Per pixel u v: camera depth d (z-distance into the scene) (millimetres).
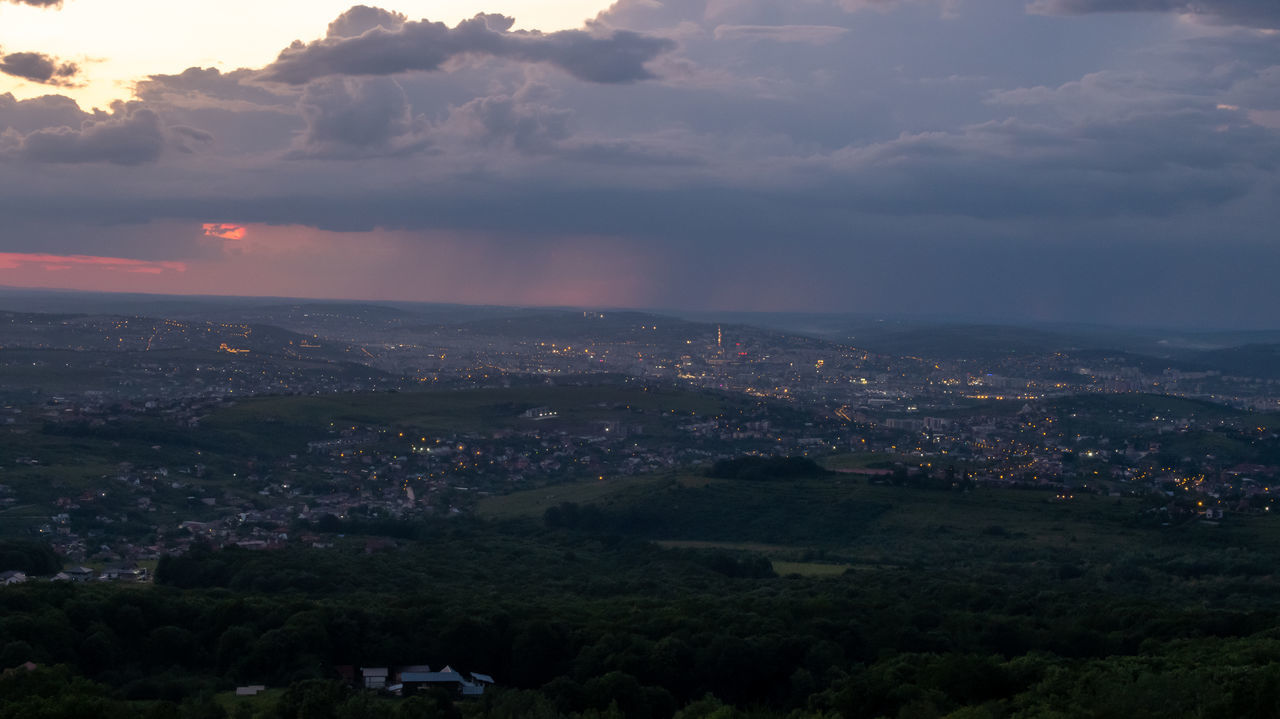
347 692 116000
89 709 100125
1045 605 168750
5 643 120438
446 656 132500
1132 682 110062
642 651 129875
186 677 124938
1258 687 101125
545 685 123125
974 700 117625
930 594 181250
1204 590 198500
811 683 127875
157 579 187125
